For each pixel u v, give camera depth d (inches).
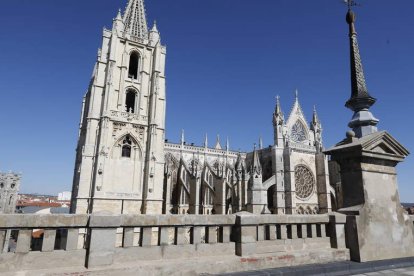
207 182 2783.0
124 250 331.9
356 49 485.1
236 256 379.9
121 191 1962.4
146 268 317.7
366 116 463.2
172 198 2851.9
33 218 295.1
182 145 3287.4
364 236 426.0
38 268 295.4
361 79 474.3
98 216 317.1
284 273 353.1
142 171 2068.2
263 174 3107.8
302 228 446.3
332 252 426.0
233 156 3511.3
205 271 345.1
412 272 380.8
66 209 5359.3
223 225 395.9
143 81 2265.0
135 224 342.0
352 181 452.8
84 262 313.3
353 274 376.2
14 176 4217.5
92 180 1916.8
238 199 2618.1
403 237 462.0
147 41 2373.3
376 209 444.8
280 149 2928.2
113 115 2055.9
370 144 430.0
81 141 2293.3
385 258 434.0
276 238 430.3
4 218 283.3
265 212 2413.9
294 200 2765.7
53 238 308.2
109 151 1988.2
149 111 2213.3
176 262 337.4
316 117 3422.7
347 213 448.8
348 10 500.7
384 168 467.5
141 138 2132.1
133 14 2442.2
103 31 2229.3
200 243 378.6
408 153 484.1
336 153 468.4
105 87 2095.2
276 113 3041.3
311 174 3038.9
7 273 280.1
